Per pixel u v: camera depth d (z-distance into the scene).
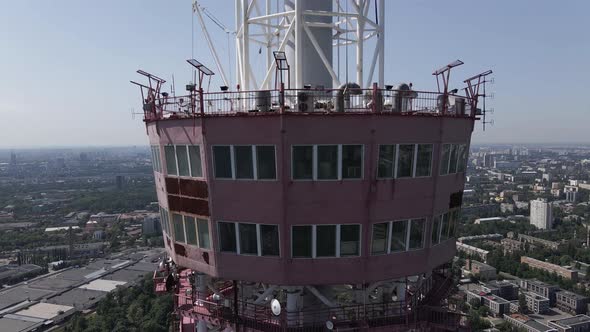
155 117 29.47
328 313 27.80
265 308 29.31
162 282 36.81
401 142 25.95
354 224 25.83
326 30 34.34
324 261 25.89
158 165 31.47
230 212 26.39
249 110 25.66
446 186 29.11
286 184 24.92
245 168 25.62
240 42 35.44
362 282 26.44
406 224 27.25
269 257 26.08
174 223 29.84
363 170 25.38
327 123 24.56
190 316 29.81
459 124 29.33
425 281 31.16
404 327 27.38
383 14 34.38
